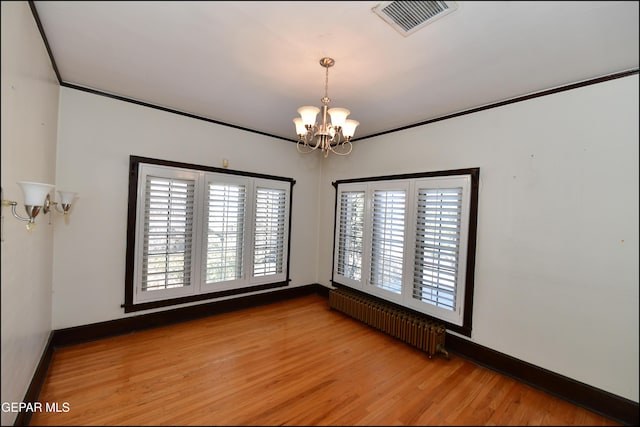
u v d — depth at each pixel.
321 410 1.99
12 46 1.39
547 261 2.33
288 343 2.98
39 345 2.14
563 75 2.16
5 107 1.34
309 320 3.62
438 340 2.77
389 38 1.81
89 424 1.78
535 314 2.39
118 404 1.96
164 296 3.22
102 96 2.81
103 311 2.89
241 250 3.83
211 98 2.90
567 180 2.25
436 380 2.41
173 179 3.23
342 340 3.09
